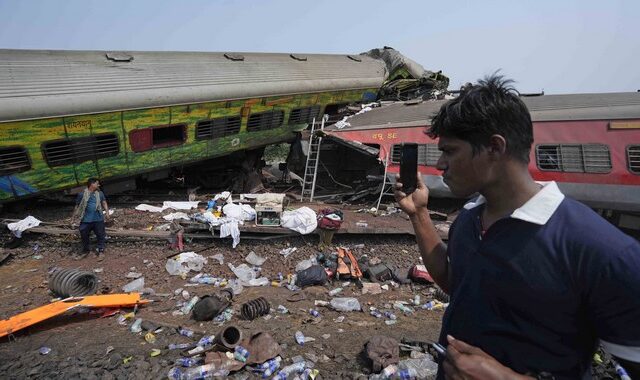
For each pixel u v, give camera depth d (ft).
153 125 43.16
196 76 47.26
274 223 33.09
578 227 4.09
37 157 36.35
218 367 15.47
